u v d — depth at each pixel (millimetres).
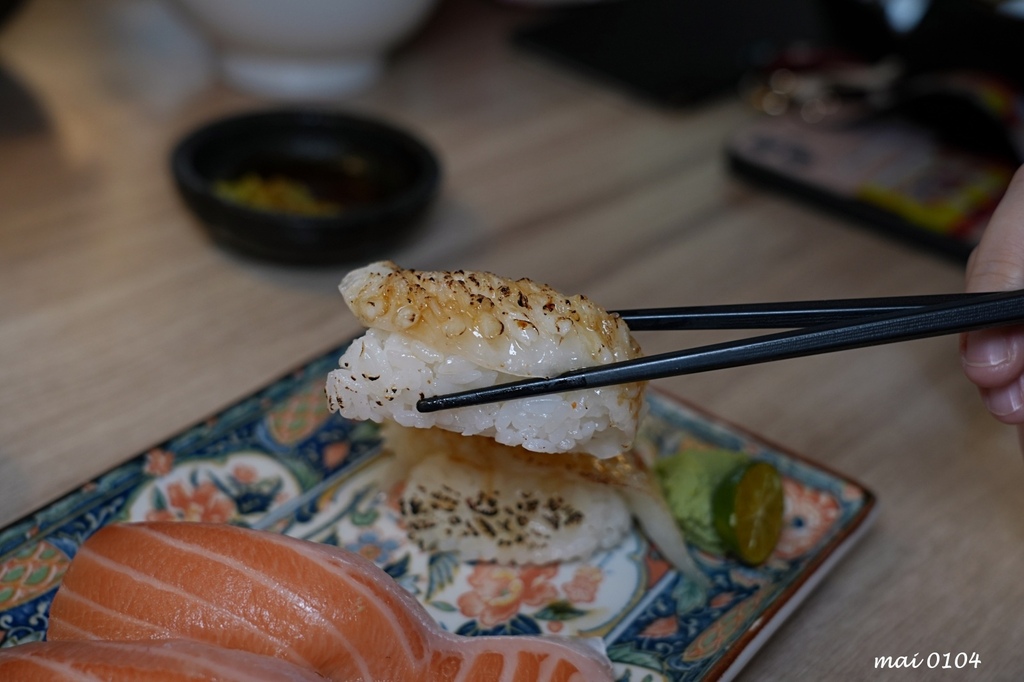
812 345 215
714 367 218
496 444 265
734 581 260
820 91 491
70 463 282
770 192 445
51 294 344
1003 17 442
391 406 233
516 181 436
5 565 242
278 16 434
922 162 451
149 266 365
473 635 248
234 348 332
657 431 299
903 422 325
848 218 425
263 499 273
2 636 230
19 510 266
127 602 217
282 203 372
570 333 228
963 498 299
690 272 387
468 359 227
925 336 215
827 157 454
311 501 276
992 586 271
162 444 273
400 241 368
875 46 500
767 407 327
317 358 306
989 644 254
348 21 443
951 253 401
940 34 462
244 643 214
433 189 365
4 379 306
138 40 519
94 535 232
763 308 240
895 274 396
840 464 307
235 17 436
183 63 499
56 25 523
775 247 407
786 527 274
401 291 230
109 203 395
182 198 358
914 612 261
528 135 472
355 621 219
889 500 295
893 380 344
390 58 523
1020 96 450
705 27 576
